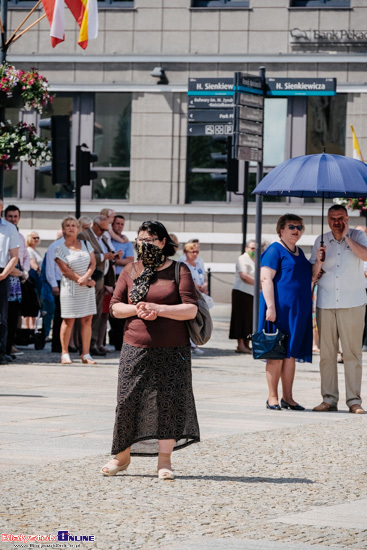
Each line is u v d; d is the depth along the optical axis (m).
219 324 44.47
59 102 52.53
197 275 32.00
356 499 12.23
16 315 28.66
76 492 12.23
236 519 11.05
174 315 13.13
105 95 52.31
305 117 50.75
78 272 27.45
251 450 15.39
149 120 51.84
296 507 11.73
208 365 28.83
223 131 35.22
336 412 19.98
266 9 50.97
